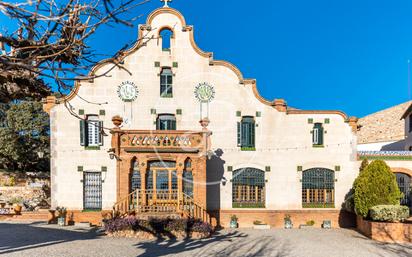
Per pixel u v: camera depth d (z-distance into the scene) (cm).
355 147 2203
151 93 2175
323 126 2214
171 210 1894
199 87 2197
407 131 3030
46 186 3241
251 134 2205
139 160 1919
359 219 2058
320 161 2195
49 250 1390
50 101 2127
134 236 1727
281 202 2177
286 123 2209
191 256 1358
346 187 2195
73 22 423
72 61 493
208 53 2202
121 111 2159
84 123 2128
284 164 2192
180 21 2203
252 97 2212
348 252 1498
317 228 2130
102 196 2122
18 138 3541
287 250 1510
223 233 1916
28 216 2309
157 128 2170
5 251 1361
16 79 507
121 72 2166
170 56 2194
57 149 2122
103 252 1392
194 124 2188
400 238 1738
